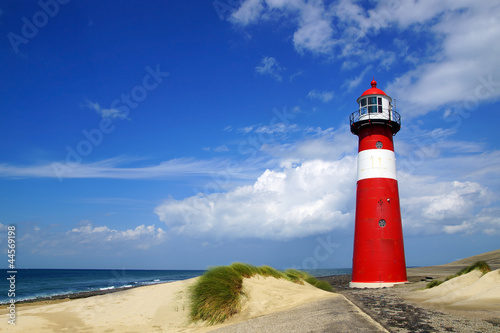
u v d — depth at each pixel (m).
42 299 41.56
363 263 26.44
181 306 17.52
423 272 41.62
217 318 15.41
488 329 9.13
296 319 12.52
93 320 16.92
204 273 17.84
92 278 108.38
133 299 19.97
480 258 57.41
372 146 28.06
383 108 28.39
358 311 12.45
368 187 27.42
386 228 26.31
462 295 14.24
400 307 13.08
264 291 17.84
